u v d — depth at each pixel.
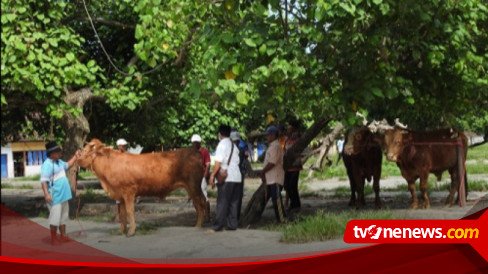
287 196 12.35
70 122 13.01
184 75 13.65
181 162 9.66
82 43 14.33
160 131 16.33
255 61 7.80
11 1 11.09
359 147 11.84
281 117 8.04
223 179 9.29
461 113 10.53
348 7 7.11
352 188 13.16
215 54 7.70
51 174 8.13
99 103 14.93
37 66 11.28
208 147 25.30
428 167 11.25
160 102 15.02
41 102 12.31
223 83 7.53
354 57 8.22
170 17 7.80
